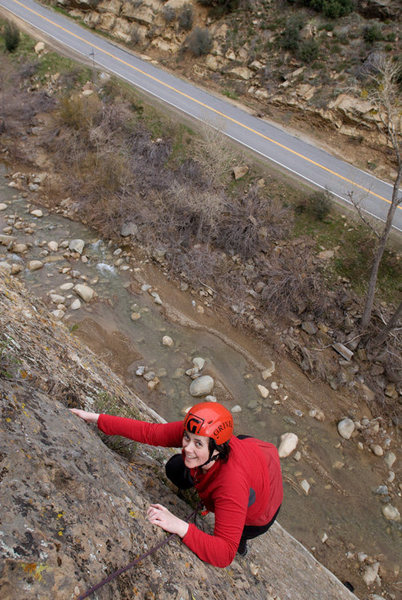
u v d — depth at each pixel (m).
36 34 29.98
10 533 1.57
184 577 2.33
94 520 2.01
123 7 32.16
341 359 14.71
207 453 2.24
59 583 1.57
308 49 25.48
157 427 2.68
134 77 27.14
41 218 18.64
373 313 15.34
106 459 2.57
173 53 30.36
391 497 11.64
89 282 15.84
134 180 19.67
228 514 2.28
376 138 22.58
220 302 16.08
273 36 27.27
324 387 14.08
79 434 2.49
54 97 25.27
